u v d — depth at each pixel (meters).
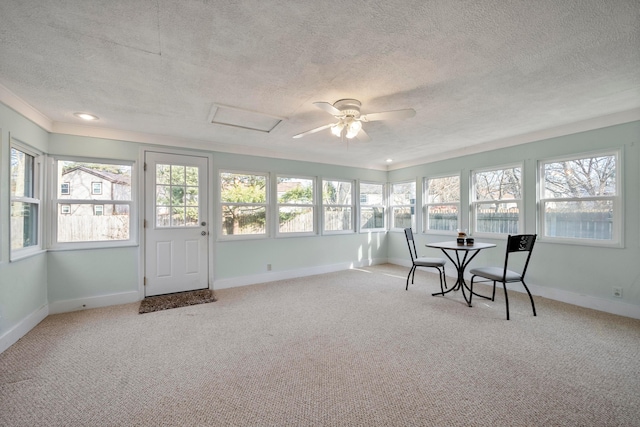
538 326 2.75
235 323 2.89
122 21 1.52
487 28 1.61
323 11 1.46
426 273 5.17
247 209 4.55
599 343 2.39
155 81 2.23
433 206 5.29
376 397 1.73
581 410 1.59
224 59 1.92
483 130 3.61
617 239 3.08
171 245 3.90
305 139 4.01
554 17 1.52
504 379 1.89
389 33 1.65
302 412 1.60
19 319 2.57
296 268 4.98
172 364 2.11
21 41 1.69
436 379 1.90
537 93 2.49
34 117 2.81
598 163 3.24
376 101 2.64
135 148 3.64
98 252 3.43
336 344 2.42
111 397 1.73
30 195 2.96
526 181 3.83
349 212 5.76
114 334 2.63
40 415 1.58
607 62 1.99
